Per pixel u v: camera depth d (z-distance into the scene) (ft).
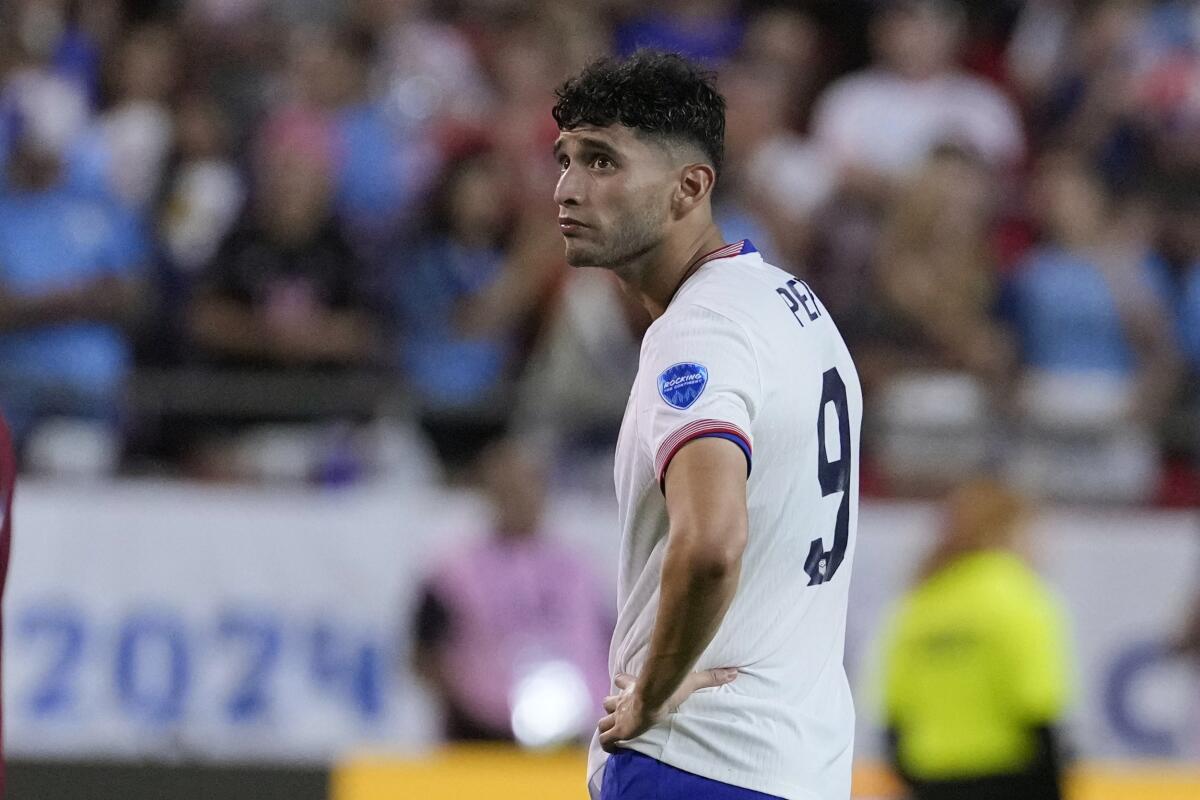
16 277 82.84
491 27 110.93
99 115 99.66
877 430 84.64
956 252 91.35
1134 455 85.56
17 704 75.61
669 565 28.99
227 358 82.99
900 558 80.84
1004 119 107.45
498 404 82.74
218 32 105.81
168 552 77.25
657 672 29.53
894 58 107.86
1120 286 93.76
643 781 31.27
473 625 76.13
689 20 111.24
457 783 66.95
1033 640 64.23
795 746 31.35
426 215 88.58
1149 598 81.82
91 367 81.66
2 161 88.53
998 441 84.33
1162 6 114.21
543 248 88.74
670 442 29.96
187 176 95.66
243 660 76.95
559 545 77.82
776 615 31.58
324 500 78.02
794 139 107.04
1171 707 81.20
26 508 76.64
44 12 99.14
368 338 84.38
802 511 31.68
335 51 102.22
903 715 66.18
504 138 97.30
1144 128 107.45
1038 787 64.03
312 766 67.56
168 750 76.23
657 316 33.94
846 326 90.02
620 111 32.32
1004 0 118.62
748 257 33.35
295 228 84.43
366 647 77.25
